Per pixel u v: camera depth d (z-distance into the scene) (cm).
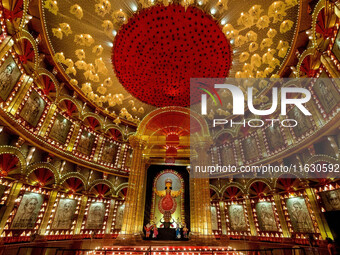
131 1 940
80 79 1460
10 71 923
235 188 1577
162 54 767
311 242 966
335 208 922
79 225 1380
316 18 862
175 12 692
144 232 1462
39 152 1210
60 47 1244
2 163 938
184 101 999
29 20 1042
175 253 886
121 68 868
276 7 719
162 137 1350
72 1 998
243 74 1013
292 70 1256
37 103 1175
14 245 957
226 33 754
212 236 1034
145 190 1525
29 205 1099
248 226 1424
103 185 1594
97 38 1187
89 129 1625
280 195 1274
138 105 1736
